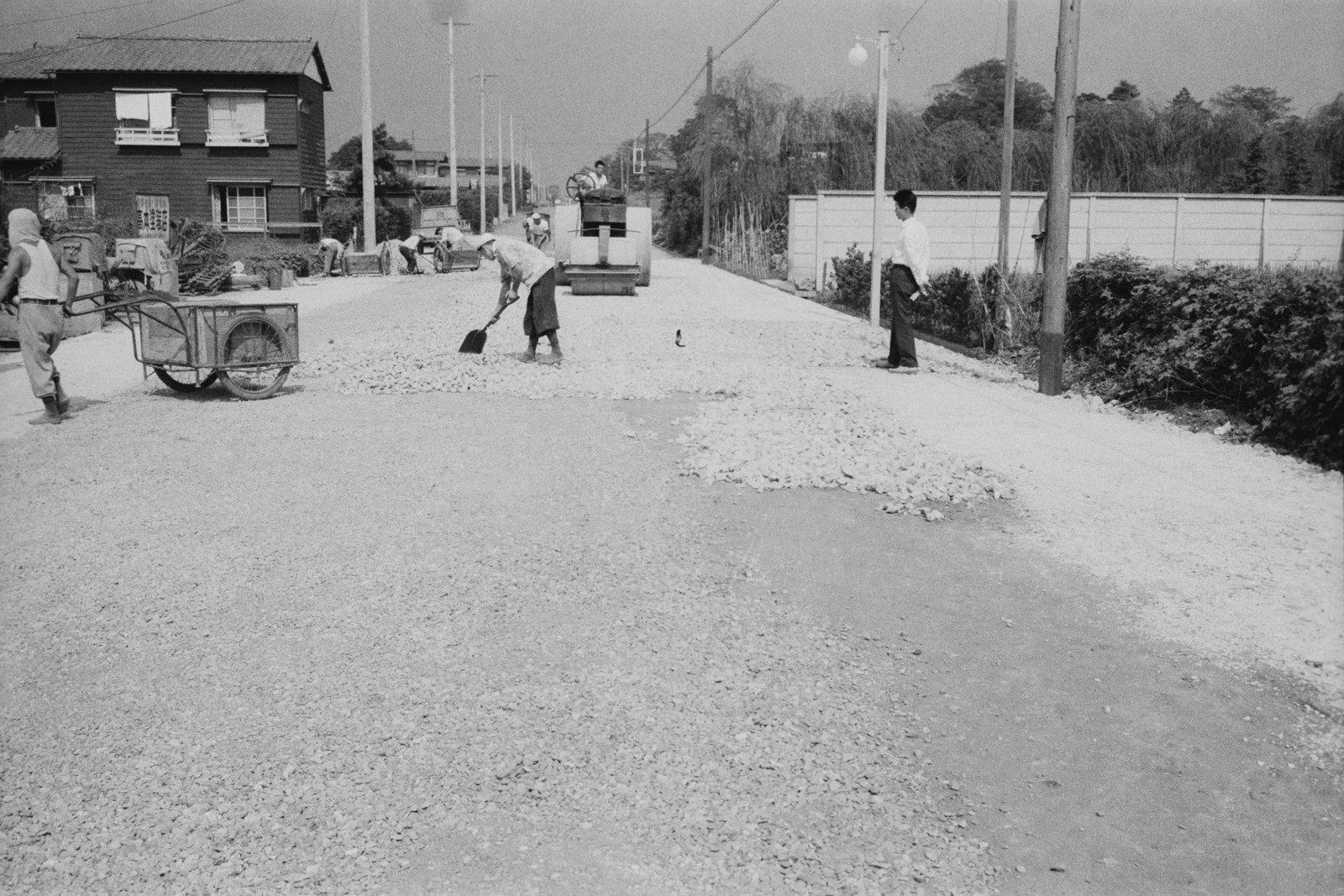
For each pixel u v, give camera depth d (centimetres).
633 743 441
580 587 598
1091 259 1273
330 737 446
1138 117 3262
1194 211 2670
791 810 399
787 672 501
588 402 1105
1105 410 1065
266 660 513
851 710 467
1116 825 392
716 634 540
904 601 579
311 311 2155
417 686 488
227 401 1122
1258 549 640
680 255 5759
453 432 960
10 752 434
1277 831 388
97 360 1447
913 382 1245
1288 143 2811
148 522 708
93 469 838
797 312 2220
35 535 682
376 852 376
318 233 4897
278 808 400
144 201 4619
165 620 556
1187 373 1009
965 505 740
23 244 979
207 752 435
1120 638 530
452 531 691
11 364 1429
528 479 806
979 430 965
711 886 361
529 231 3697
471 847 379
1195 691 478
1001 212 1911
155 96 4553
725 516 718
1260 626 536
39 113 4891
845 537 678
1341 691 472
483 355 1395
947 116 5116
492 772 422
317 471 832
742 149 4594
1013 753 435
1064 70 1129
